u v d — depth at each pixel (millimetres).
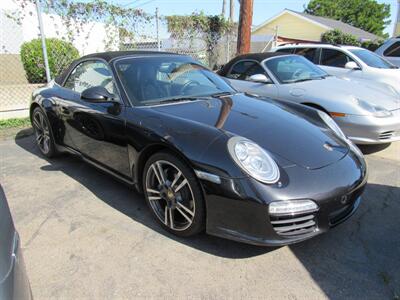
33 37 8195
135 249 2469
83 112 3297
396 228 2750
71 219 2871
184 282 2150
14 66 8898
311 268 2285
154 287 2109
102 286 2117
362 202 3176
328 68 7020
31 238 2605
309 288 2111
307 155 2391
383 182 3631
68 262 2334
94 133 3227
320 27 25859
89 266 2295
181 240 2570
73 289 2094
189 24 9148
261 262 2338
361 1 49844
